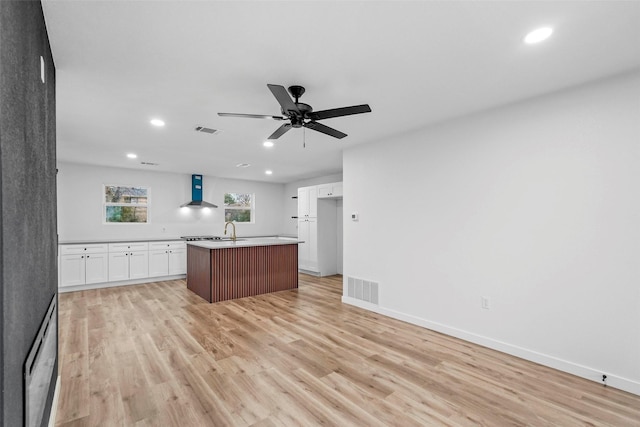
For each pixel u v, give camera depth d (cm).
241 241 586
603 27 180
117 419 198
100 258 575
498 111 306
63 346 309
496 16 170
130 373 256
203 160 568
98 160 566
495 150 307
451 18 172
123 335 339
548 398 223
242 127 368
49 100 187
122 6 160
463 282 331
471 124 327
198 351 299
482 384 242
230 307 451
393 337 337
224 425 193
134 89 263
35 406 123
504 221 300
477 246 320
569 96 263
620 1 158
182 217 730
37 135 136
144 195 686
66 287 542
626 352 234
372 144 435
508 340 296
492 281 308
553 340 269
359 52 207
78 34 184
